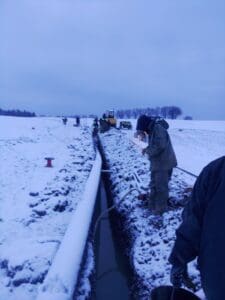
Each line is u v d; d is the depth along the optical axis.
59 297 3.56
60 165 14.45
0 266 5.25
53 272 3.98
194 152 21.22
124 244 6.98
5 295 4.51
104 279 6.17
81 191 10.15
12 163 14.62
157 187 6.71
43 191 9.56
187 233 2.21
